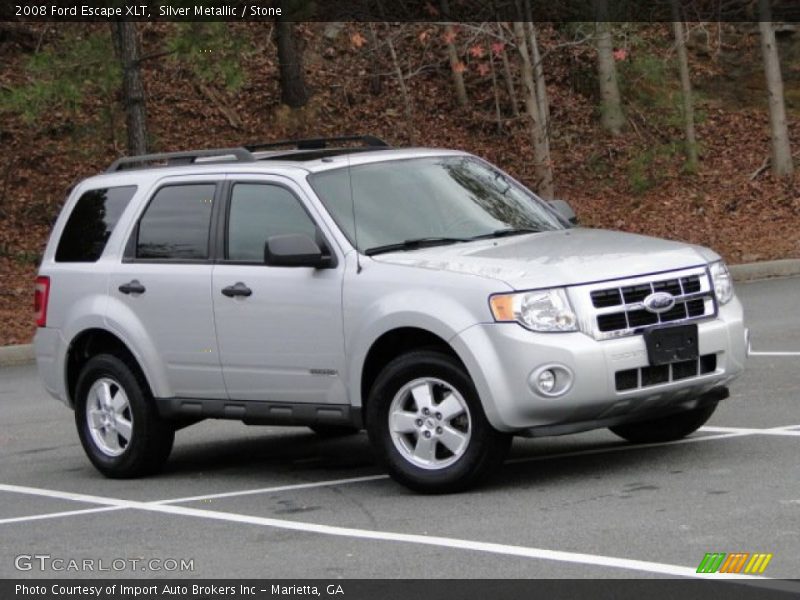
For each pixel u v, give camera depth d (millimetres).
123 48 21469
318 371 9773
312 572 7523
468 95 32562
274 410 10109
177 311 10516
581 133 31578
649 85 32375
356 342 9484
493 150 31000
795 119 32375
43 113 27938
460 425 9133
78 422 11281
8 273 23844
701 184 28844
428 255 9477
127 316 10828
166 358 10641
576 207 28406
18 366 18797
